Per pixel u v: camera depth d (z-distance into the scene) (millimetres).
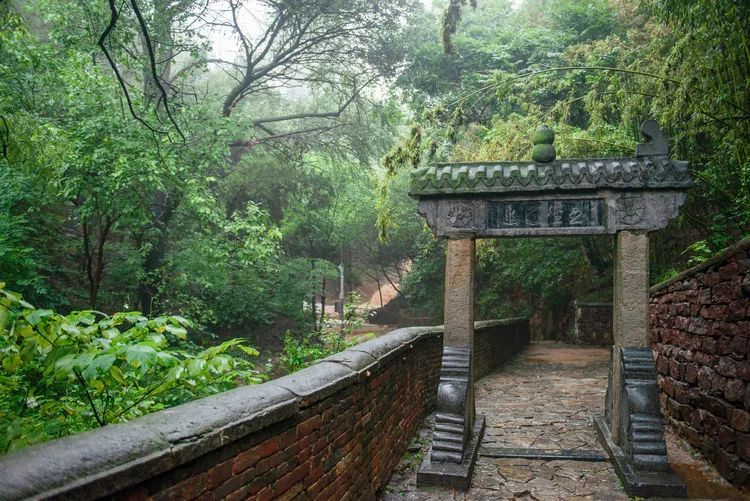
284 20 18078
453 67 19125
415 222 26938
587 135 10359
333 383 3248
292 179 22062
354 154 22156
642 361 5477
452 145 15484
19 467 1423
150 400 3611
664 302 7203
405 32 19266
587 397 9266
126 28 11117
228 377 4137
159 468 1740
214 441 2010
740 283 4816
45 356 2805
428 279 27109
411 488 4941
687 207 9516
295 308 19891
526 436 6738
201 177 13203
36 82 11031
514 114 11742
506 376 11805
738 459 4879
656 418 5195
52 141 8648
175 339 12906
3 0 6086
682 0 7020
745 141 7316
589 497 4785
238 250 13328
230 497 2188
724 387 5164
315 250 25656
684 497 4680
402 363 5766
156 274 13914
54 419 3230
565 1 16453
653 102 8422
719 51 7086
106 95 10914
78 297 13906
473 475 5332
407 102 19938
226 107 18984
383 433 4797
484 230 5957
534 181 5723
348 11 18375
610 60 11898
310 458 2988
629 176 5578
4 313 2588
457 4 12648
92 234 14953
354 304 9883
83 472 1511
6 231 10664
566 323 20719
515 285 23016
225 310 17672
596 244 17500
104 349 2791
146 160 10844
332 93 22797
